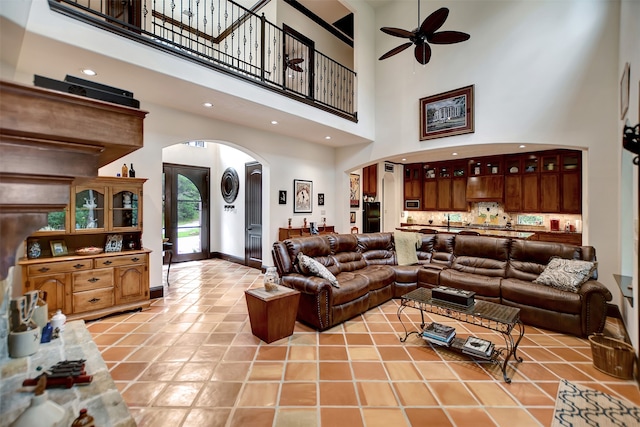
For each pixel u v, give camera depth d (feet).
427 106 18.10
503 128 15.58
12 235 3.83
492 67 15.87
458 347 9.04
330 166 23.56
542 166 22.76
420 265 15.62
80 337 7.44
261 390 7.23
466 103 16.52
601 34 13.32
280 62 19.21
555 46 14.33
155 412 6.41
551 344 9.86
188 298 14.40
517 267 13.26
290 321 10.31
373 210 28.02
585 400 6.95
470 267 14.57
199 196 24.66
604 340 8.93
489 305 9.38
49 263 10.43
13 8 6.59
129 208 12.88
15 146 3.68
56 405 4.53
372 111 20.83
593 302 10.06
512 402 6.89
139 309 12.61
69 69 10.20
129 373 7.88
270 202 19.48
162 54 10.60
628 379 7.74
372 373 8.05
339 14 21.68
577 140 13.85
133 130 4.47
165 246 21.59
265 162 19.20
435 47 17.80
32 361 6.27
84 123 4.04
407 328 11.14
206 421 6.16
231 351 9.16
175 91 12.30
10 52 8.85
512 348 8.17
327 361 8.64
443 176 28.60
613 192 13.00
